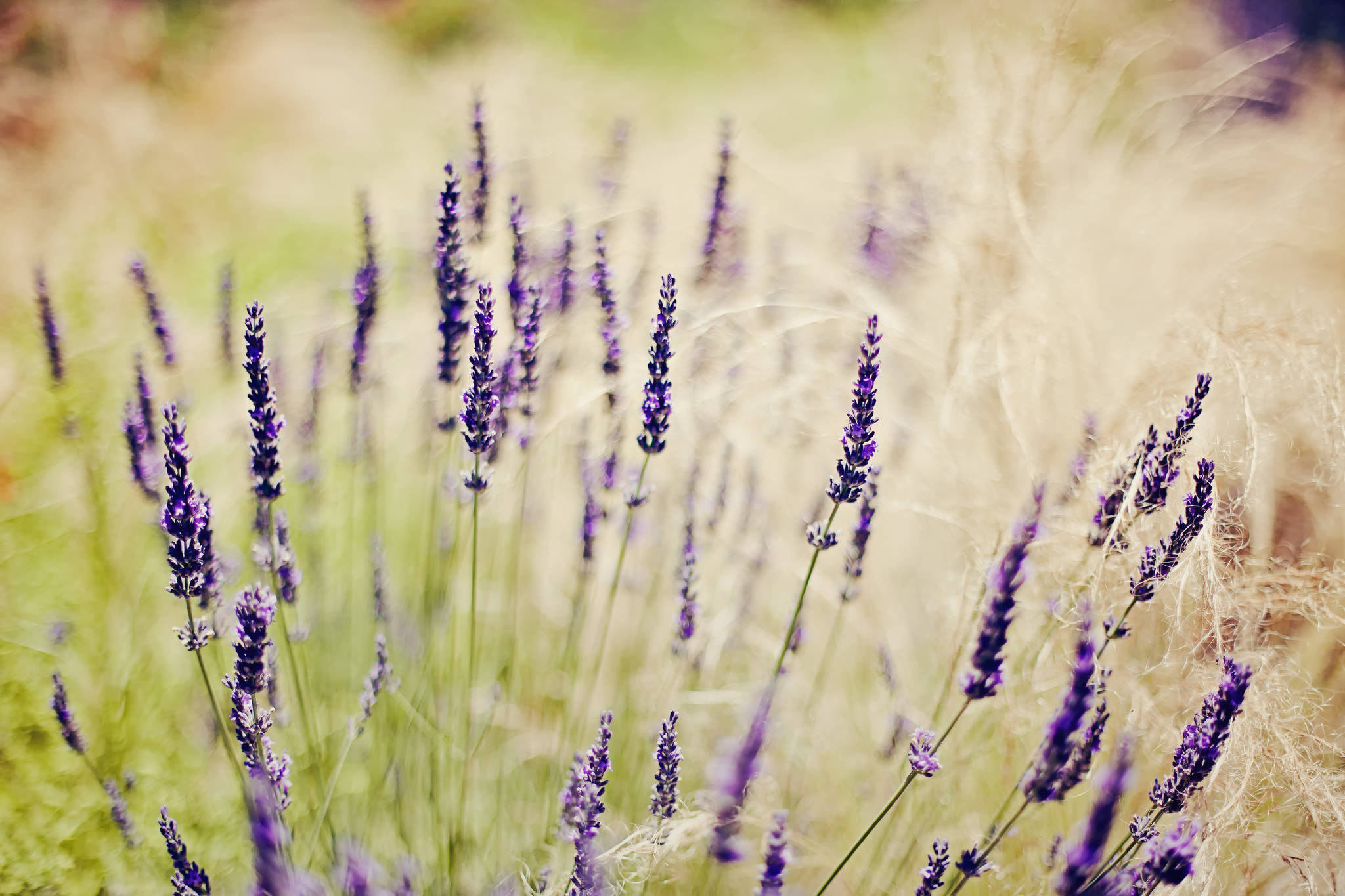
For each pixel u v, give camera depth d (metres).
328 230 6.45
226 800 2.80
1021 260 3.47
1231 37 5.58
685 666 2.77
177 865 1.83
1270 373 2.72
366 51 9.77
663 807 1.93
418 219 4.95
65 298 4.77
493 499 3.33
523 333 2.36
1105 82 4.47
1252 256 3.54
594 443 3.05
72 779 2.73
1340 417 2.56
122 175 6.19
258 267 5.93
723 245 3.08
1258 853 2.16
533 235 3.21
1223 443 2.47
